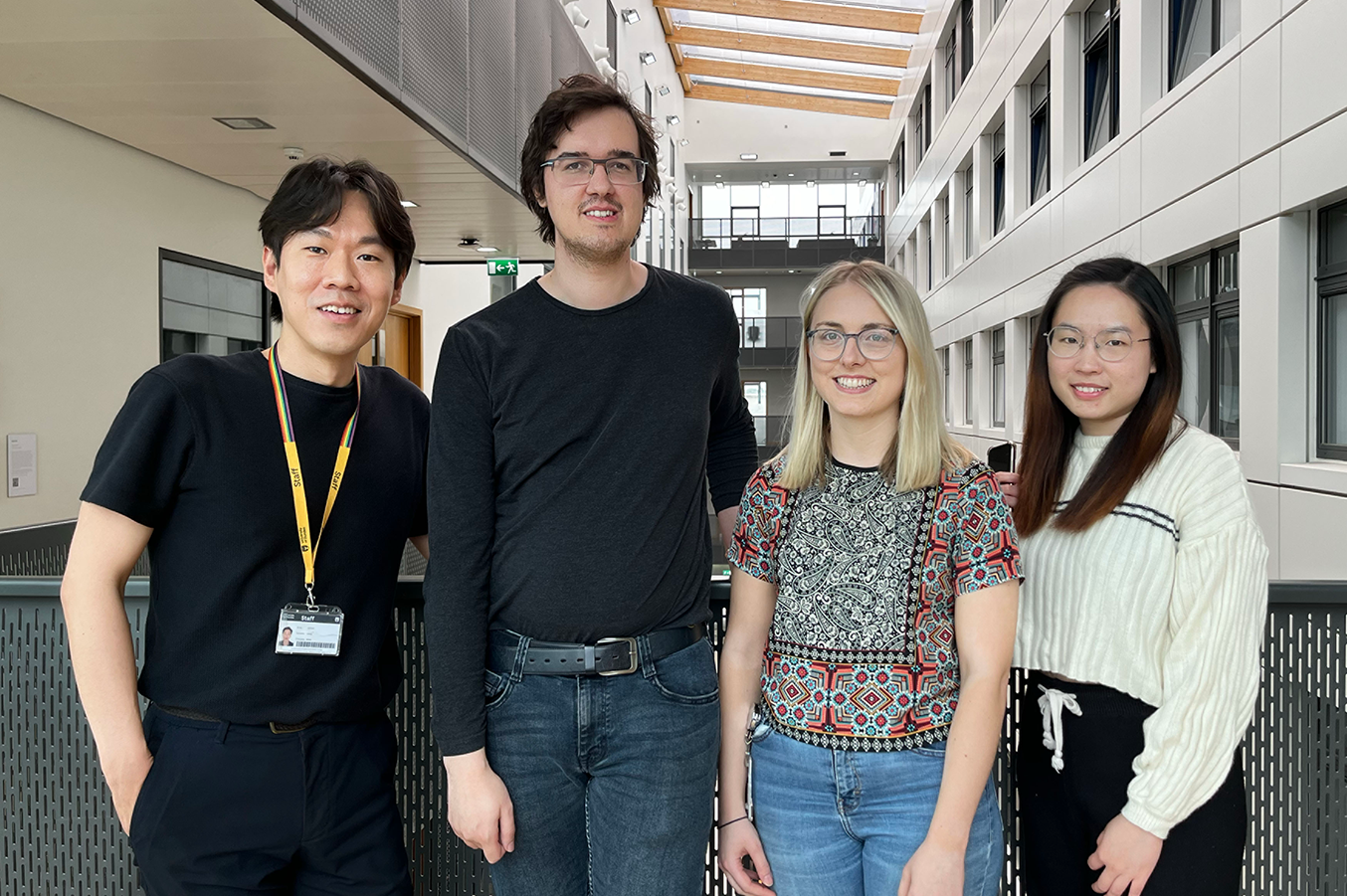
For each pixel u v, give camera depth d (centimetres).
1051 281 1070
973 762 164
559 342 182
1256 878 219
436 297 1185
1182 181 712
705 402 189
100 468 167
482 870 235
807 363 184
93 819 233
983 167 1480
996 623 167
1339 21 498
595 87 187
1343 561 499
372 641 184
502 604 182
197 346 679
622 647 179
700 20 2369
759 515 189
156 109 519
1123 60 845
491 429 183
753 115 3077
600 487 179
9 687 233
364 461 186
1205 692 166
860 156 3052
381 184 182
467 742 175
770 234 3250
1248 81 607
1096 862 172
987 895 176
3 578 233
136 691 175
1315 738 216
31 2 377
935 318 1972
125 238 592
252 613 174
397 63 506
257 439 176
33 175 515
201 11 384
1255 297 600
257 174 678
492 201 784
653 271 197
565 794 183
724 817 194
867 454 182
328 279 175
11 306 500
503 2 736
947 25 1800
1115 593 176
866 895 175
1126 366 178
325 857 178
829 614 176
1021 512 193
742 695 194
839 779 173
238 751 171
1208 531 170
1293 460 572
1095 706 178
